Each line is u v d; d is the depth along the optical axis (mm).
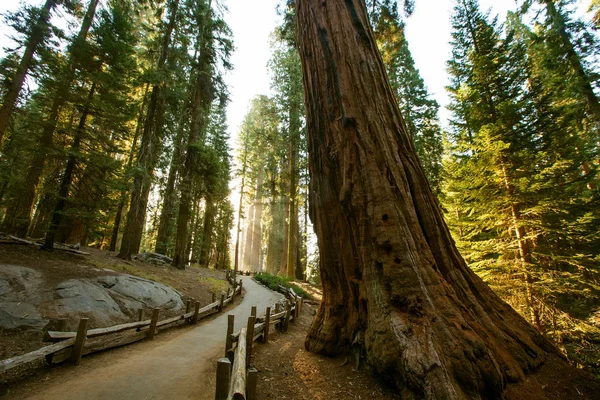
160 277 14359
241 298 16594
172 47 18266
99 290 9047
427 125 21172
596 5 12016
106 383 4746
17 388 4410
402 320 4629
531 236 10391
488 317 5156
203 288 16141
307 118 7750
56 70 11523
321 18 7648
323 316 6562
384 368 4418
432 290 4918
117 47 12469
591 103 12141
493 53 13711
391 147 6219
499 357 4363
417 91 21344
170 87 16391
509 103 11461
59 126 11789
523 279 10203
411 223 5570
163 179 21984
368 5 13688
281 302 14945
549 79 14375
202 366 5840
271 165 32094
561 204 10320
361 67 6855
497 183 11242
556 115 11328
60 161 12023
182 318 9500
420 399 3729
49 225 11219
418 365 3896
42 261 9859
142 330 7645
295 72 27547
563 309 10578
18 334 6270
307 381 4879
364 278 5551
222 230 37750
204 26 20453
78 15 15281
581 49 12336
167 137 18312
